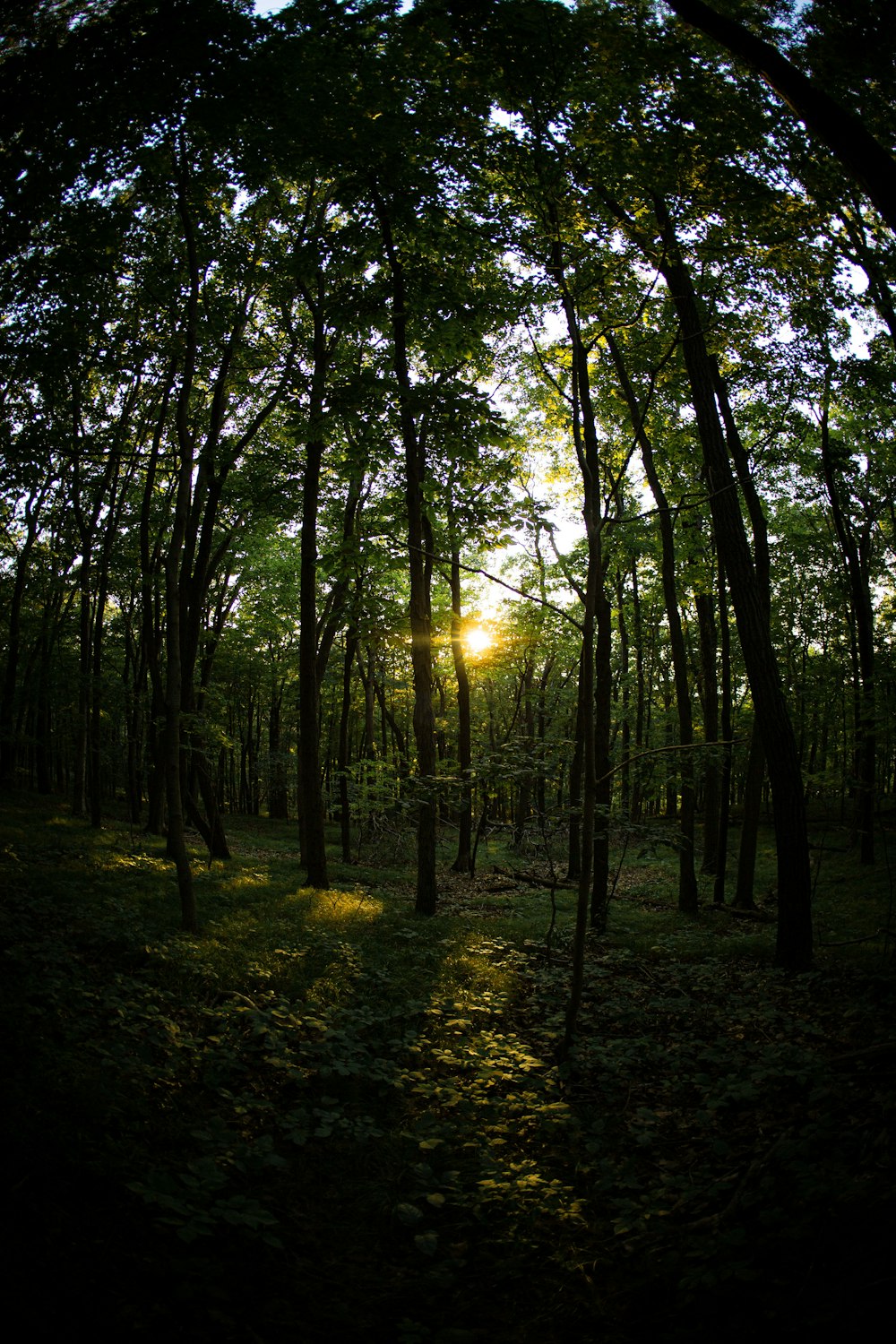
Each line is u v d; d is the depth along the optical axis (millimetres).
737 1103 5172
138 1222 3398
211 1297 3078
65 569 22719
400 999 7480
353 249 10609
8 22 6125
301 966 7910
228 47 6516
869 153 4988
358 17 6723
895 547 22812
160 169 8289
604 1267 3629
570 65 6402
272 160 7645
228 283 11102
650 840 9547
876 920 11680
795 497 18812
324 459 15781
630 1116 5324
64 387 11508
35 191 6910
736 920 12961
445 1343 3051
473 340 10070
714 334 10555
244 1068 5426
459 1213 4160
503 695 39594
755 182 7203
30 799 22578
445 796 11719
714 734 17984
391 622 12945
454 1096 5348
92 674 18375
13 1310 2557
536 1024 7238
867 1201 3291
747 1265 3158
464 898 15383
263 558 27469
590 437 7629
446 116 7148
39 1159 3436
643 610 30547
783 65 5090
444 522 16891
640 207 7820
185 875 8930
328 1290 3438
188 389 9406
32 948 6574
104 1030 5438
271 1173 4363
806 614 25812
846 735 17719
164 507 18984
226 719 37750
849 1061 5270
